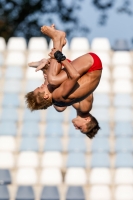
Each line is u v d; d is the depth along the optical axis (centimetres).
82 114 2070
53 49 1891
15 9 5781
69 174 3198
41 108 1916
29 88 3819
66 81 1856
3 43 4150
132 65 3991
